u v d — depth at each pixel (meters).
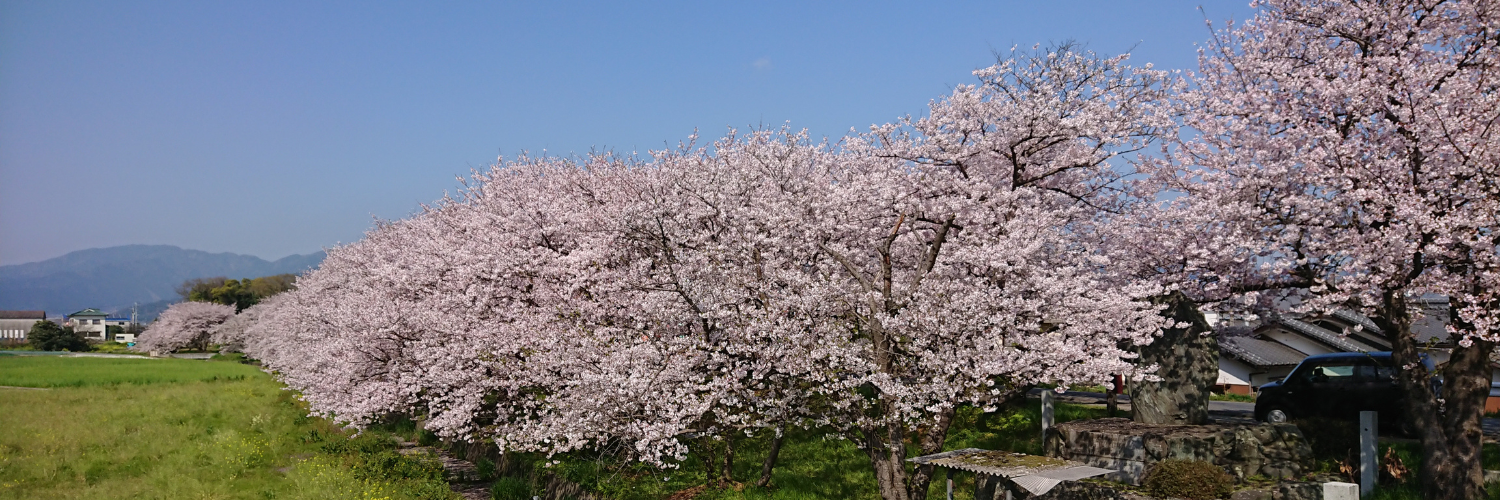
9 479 18.56
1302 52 13.52
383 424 26.14
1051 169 14.70
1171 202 13.81
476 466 20.12
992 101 13.97
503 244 18.33
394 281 20.19
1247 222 12.55
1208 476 10.83
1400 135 11.76
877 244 12.77
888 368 11.61
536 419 15.59
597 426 12.47
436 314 17.08
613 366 12.11
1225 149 13.59
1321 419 13.05
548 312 15.66
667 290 12.80
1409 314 11.60
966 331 11.30
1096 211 15.31
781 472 14.51
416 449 23.16
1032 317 12.49
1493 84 11.77
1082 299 12.16
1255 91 13.30
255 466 20.20
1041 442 14.49
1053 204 15.22
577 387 12.66
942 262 12.98
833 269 13.84
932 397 11.21
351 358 18.33
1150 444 11.87
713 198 15.18
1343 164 11.52
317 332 24.59
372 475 18.27
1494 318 10.18
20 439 23.89
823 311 11.71
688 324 13.05
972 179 13.80
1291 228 11.83
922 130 15.04
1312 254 12.16
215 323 92.19
